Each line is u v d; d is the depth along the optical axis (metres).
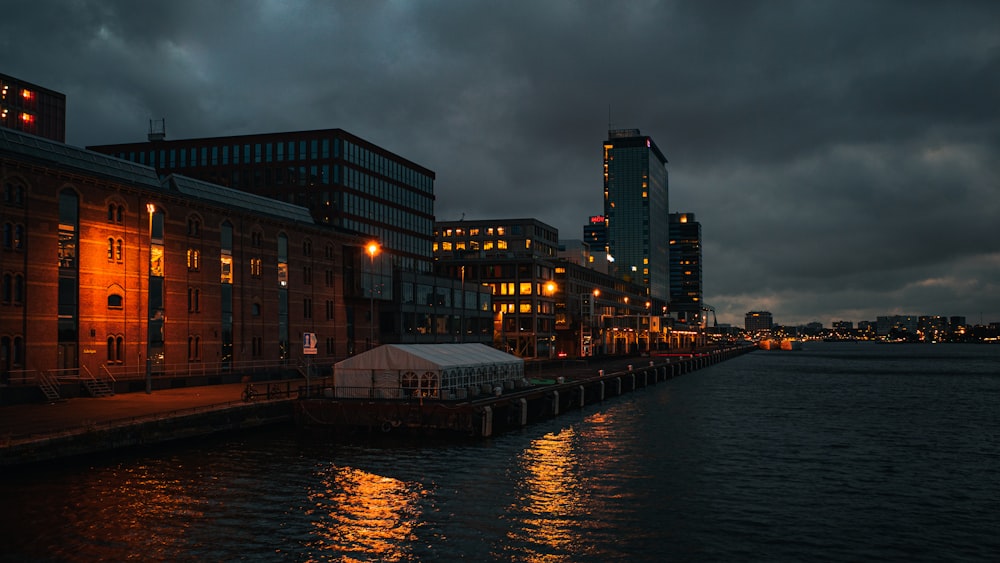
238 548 26.91
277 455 43.28
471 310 123.62
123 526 28.78
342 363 55.53
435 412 50.59
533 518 31.92
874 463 47.06
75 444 37.38
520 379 68.88
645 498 36.16
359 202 116.81
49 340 53.59
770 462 46.75
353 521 30.56
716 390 108.38
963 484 40.88
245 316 73.25
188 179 72.31
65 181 55.31
